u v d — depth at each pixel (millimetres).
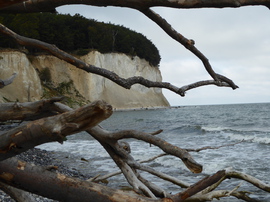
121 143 2225
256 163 10523
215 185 2018
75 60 1695
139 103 89750
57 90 60062
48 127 975
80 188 1213
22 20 54000
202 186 1331
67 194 1215
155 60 98188
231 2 1151
